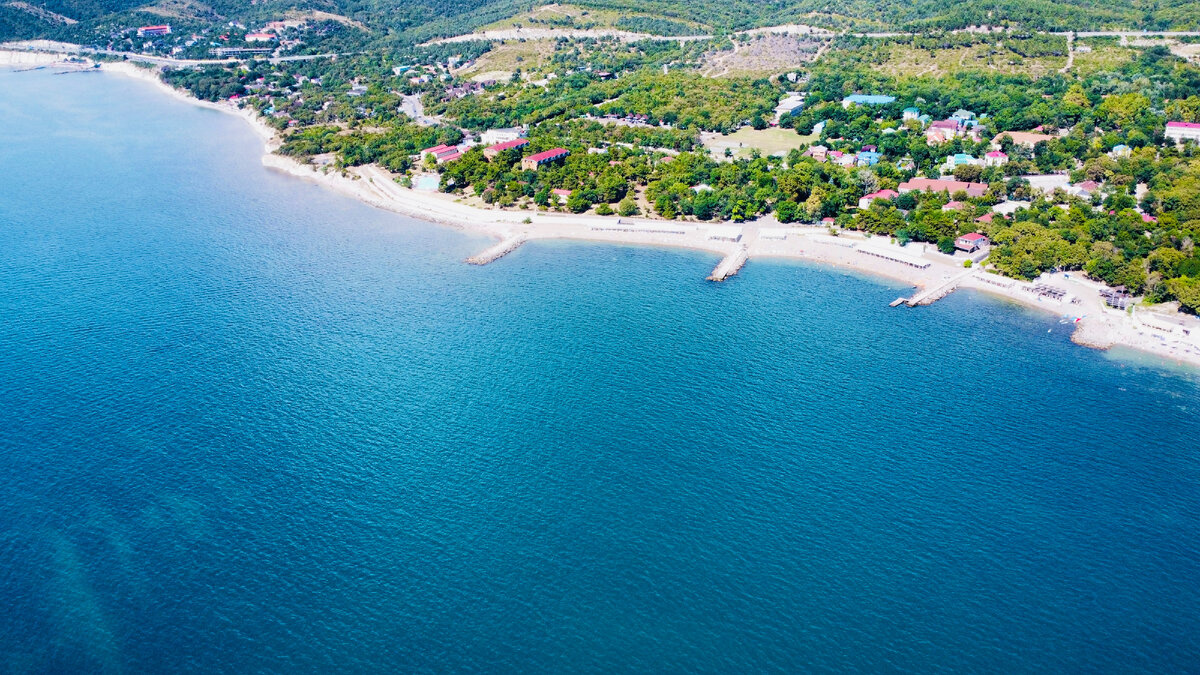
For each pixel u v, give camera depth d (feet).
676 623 494.18
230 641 479.00
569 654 472.85
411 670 461.37
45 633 484.74
